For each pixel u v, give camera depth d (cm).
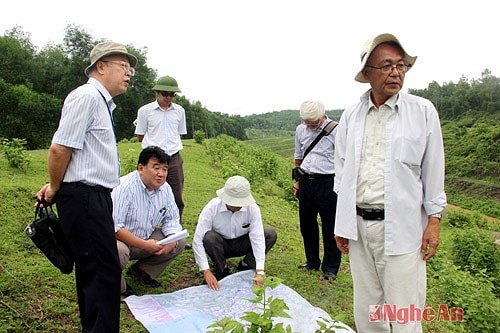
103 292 268
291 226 762
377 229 267
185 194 887
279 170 1886
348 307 414
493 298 554
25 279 385
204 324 338
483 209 3528
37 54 4591
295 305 385
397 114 260
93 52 275
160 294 393
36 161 1084
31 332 311
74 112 250
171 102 550
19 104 3378
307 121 438
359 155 272
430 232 262
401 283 260
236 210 420
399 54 253
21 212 570
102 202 265
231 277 428
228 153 2095
